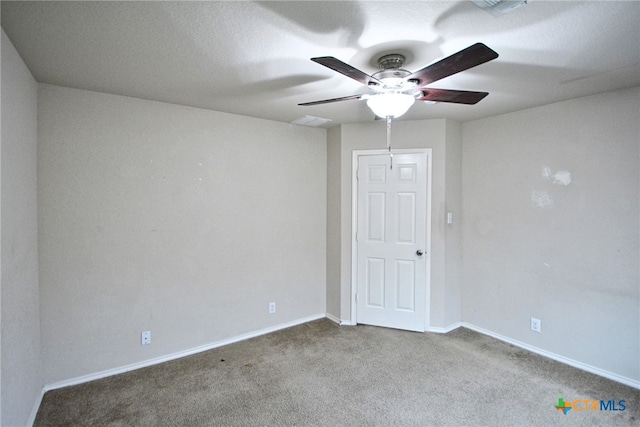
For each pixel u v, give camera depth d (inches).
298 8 56.6
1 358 61.1
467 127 138.0
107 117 101.4
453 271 138.5
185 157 115.6
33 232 86.5
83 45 70.1
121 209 104.4
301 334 135.2
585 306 106.1
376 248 141.5
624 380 98.4
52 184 93.7
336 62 58.5
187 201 116.3
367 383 99.3
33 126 87.0
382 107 73.9
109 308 103.4
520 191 121.5
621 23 60.9
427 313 136.6
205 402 90.4
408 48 71.2
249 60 77.5
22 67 77.1
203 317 121.0
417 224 136.2
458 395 93.0
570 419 83.0
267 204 135.7
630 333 97.3
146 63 79.2
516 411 86.1
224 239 125.0
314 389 96.3
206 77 88.0
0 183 61.3
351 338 131.0
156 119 109.7
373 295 142.9
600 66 80.7
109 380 101.0
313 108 117.7
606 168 100.7
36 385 87.0
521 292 122.2
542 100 108.4
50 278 94.1
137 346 108.4
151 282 110.3
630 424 81.0
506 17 59.1
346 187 143.9
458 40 67.7
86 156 98.6
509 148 124.3
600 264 102.7
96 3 55.1
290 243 143.0
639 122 94.1
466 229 139.3
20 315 73.8
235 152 126.6
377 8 56.6
